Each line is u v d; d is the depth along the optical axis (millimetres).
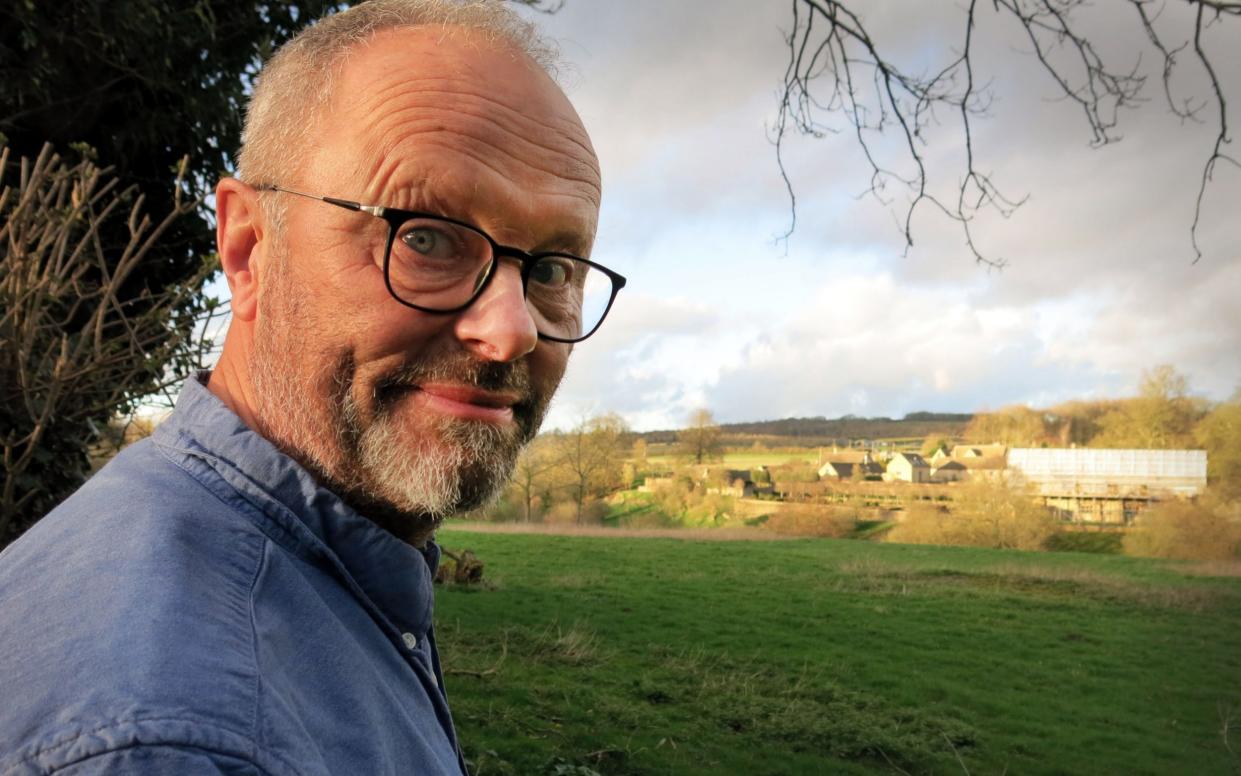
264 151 946
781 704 10883
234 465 789
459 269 894
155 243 4773
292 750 585
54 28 4156
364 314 873
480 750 7441
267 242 934
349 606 795
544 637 13000
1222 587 20375
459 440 884
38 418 3180
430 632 1085
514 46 964
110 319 4258
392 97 884
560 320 1013
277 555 738
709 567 23250
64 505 743
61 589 607
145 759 501
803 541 30016
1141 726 11195
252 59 5121
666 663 12547
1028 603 19109
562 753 7789
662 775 7879
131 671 538
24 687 544
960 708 11797
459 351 890
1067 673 13797
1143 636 16203
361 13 941
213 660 582
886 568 23672
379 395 884
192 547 686
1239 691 12625
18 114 4051
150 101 4715
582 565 22641
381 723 738
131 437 3645
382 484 889
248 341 971
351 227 879
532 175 926
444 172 871
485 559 23016
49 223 2990
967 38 4027
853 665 13602
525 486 35281
